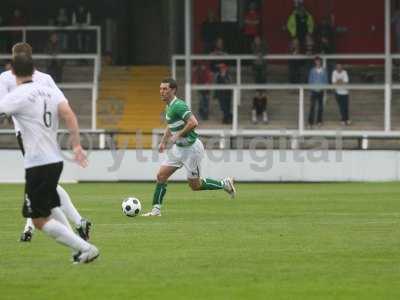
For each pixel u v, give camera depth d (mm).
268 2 99938
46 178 29484
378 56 87812
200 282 28547
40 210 29500
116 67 96625
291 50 93312
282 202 55188
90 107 92812
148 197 59531
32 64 29969
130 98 94688
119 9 103688
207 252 34125
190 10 87938
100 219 45250
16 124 33625
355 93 88250
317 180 76375
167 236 38562
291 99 88188
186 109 47344
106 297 26531
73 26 96688
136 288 27672
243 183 75312
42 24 102625
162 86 47406
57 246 35531
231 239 37594
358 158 76312
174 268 30828
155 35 104562
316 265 31406
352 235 38719
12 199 57969
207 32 95562
